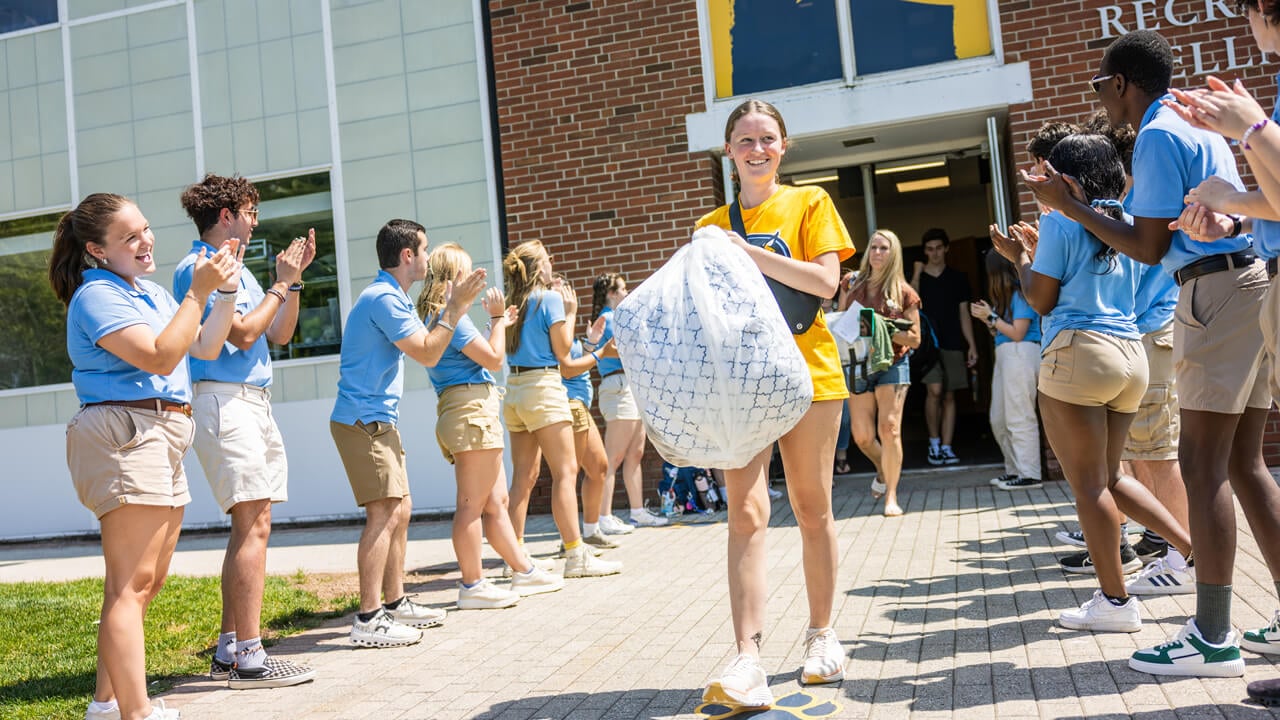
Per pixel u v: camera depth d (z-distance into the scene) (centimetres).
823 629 381
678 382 331
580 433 724
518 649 474
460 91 989
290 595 634
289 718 391
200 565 820
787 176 1088
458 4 991
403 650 491
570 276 957
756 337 331
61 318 1093
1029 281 415
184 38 1062
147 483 360
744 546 355
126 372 363
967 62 891
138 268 373
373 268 1009
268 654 501
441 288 572
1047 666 373
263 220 1038
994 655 395
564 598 582
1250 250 347
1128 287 417
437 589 648
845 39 912
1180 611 434
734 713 348
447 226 991
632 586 602
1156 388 498
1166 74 377
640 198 945
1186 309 350
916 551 628
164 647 519
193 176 1058
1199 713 308
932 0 902
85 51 1089
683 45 937
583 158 956
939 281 1073
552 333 636
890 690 361
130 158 1075
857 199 1292
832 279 362
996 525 696
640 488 850
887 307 759
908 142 994
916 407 1633
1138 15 850
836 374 372
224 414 442
